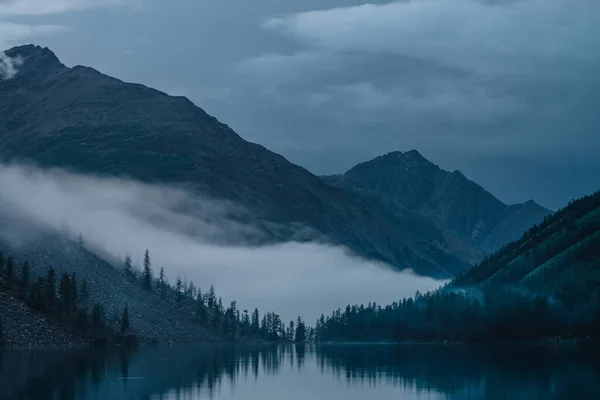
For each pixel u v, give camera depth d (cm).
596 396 19012
